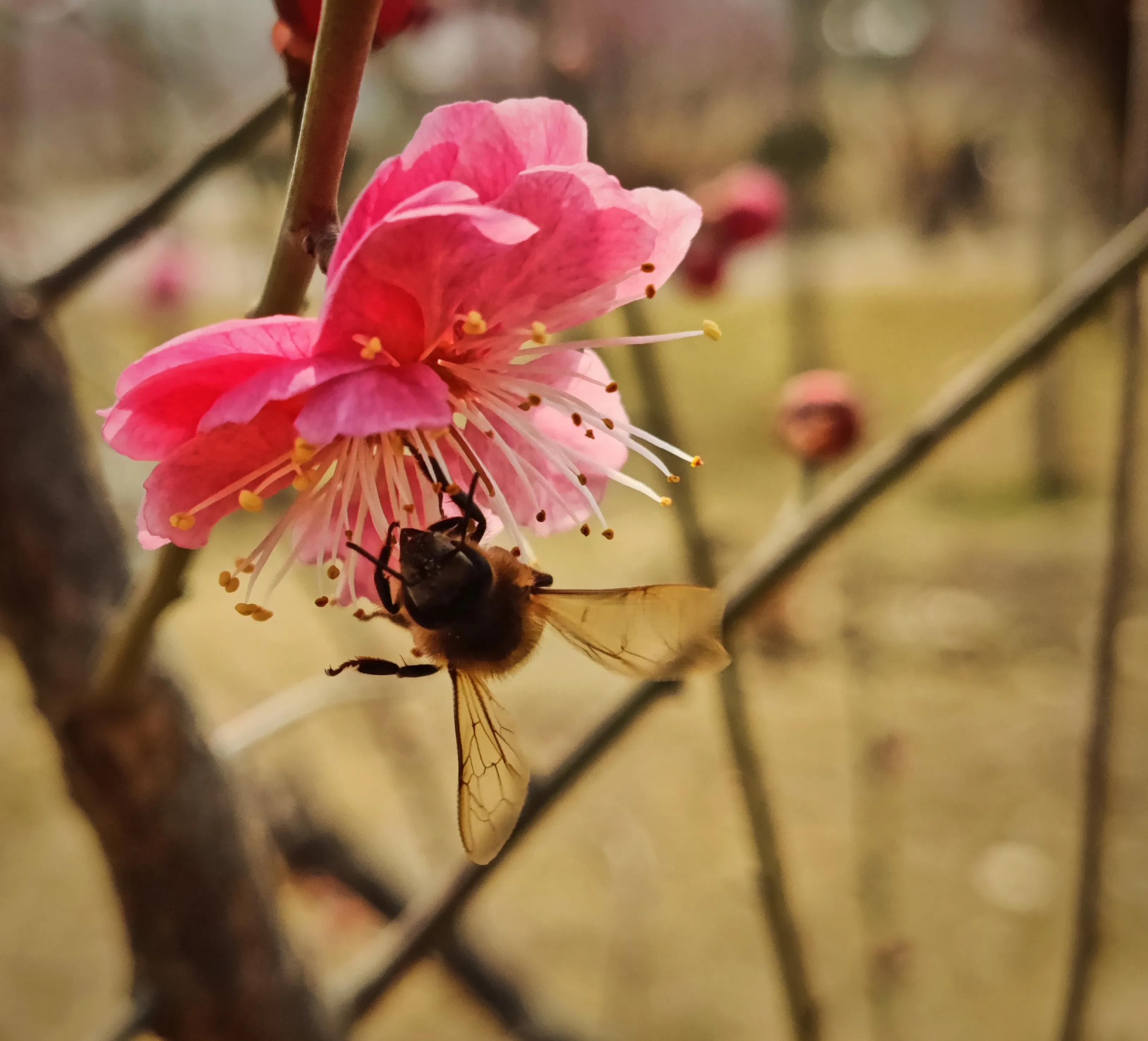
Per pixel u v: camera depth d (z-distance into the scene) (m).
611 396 0.07
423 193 0.05
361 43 0.05
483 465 0.07
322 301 0.05
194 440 0.06
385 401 0.06
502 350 0.06
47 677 0.07
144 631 0.06
